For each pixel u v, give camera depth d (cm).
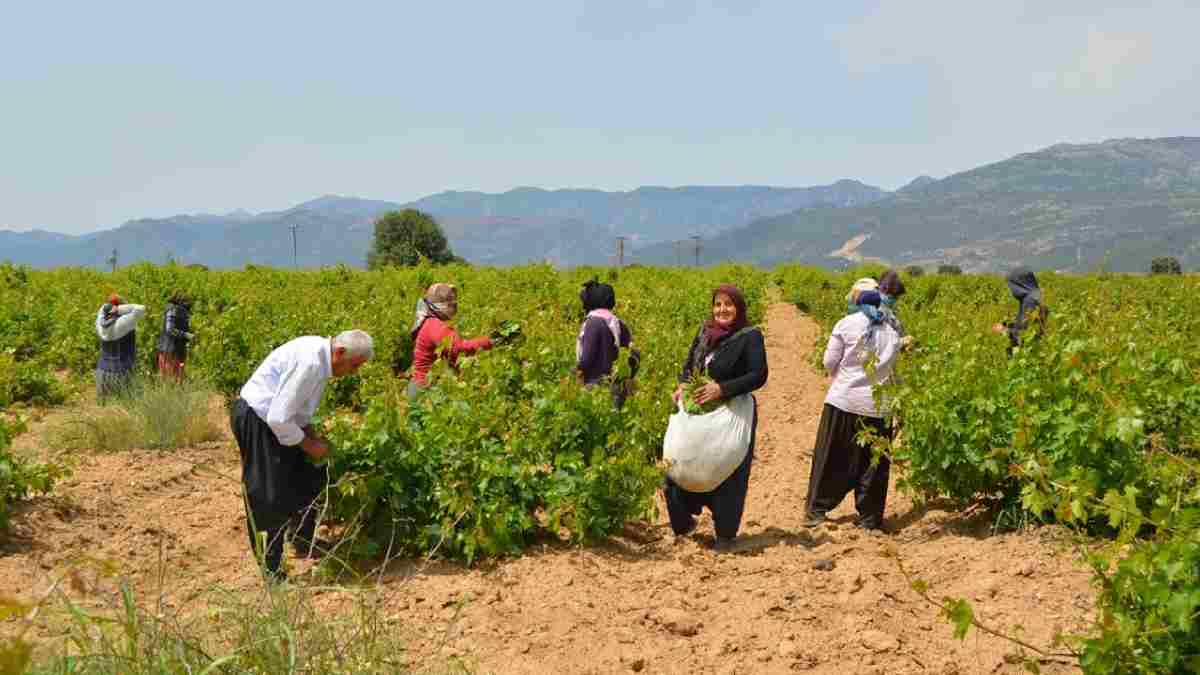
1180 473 416
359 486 573
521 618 503
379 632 412
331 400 1138
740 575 586
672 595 546
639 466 655
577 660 455
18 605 243
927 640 467
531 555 618
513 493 629
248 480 552
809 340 2211
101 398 1120
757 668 448
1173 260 5559
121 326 1113
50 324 1639
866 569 575
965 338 885
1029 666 350
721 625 501
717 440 625
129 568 569
